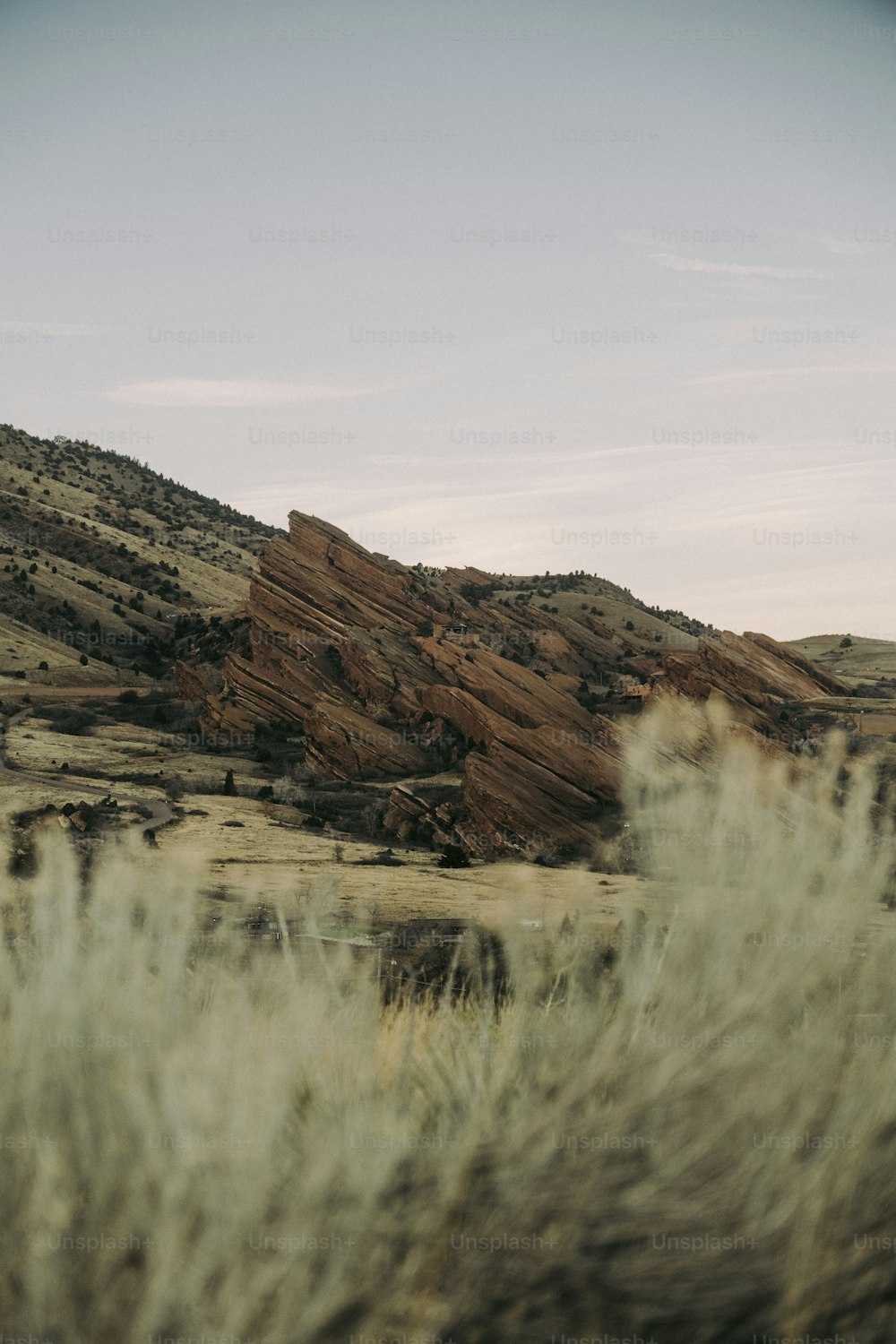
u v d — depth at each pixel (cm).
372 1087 308
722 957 311
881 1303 292
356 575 16825
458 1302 268
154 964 319
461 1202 273
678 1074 292
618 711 13900
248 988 322
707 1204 284
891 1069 302
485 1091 306
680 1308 280
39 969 310
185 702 15100
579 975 328
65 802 8619
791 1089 294
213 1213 255
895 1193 299
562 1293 275
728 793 319
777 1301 284
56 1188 259
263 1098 273
